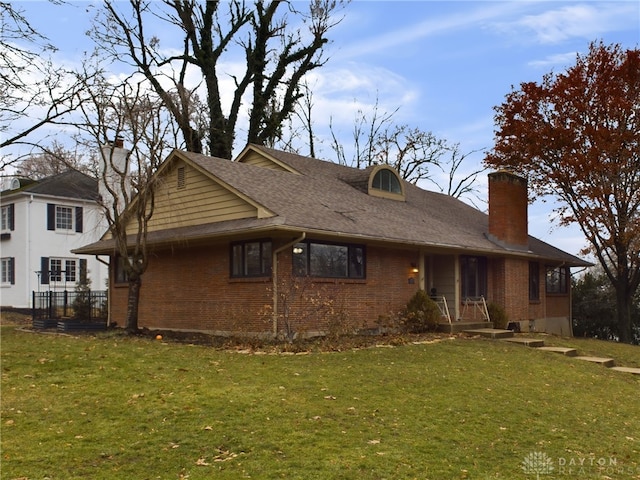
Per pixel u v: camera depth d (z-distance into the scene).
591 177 23.33
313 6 32.53
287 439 7.07
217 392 9.04
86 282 27.50
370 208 19.56
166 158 18.23
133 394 8.83
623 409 10.48
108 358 11.51
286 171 21.67
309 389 9.54
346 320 15.84
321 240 16.12
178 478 5.89
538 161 24.97
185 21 29.28
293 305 15.16
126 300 20.92
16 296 30.75
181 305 18.17
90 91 17.80
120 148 23.84
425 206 24.39
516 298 23.08
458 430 7.94
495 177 23.19
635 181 23.00
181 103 19.31
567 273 29.27
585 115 23.62
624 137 22.39
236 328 15.41
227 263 16.61
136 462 6.27
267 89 32.38
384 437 7.39
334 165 24.30
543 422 8.82
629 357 18.39
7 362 10.93
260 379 10.07
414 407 8.90
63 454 6.40
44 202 31.00
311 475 6.03
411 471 6.31
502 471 6.55
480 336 18.31
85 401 8.45
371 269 17.62
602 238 24.27
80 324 19.88
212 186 17.16
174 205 18.52
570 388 11.65
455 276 21.06
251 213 15.75
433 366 12.15
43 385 9.33
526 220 24.08
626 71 22.41
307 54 33.03
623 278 25.16
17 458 6.22
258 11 31.38
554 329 27.23
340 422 7.89
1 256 31.81
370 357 12.65
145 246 17.16
